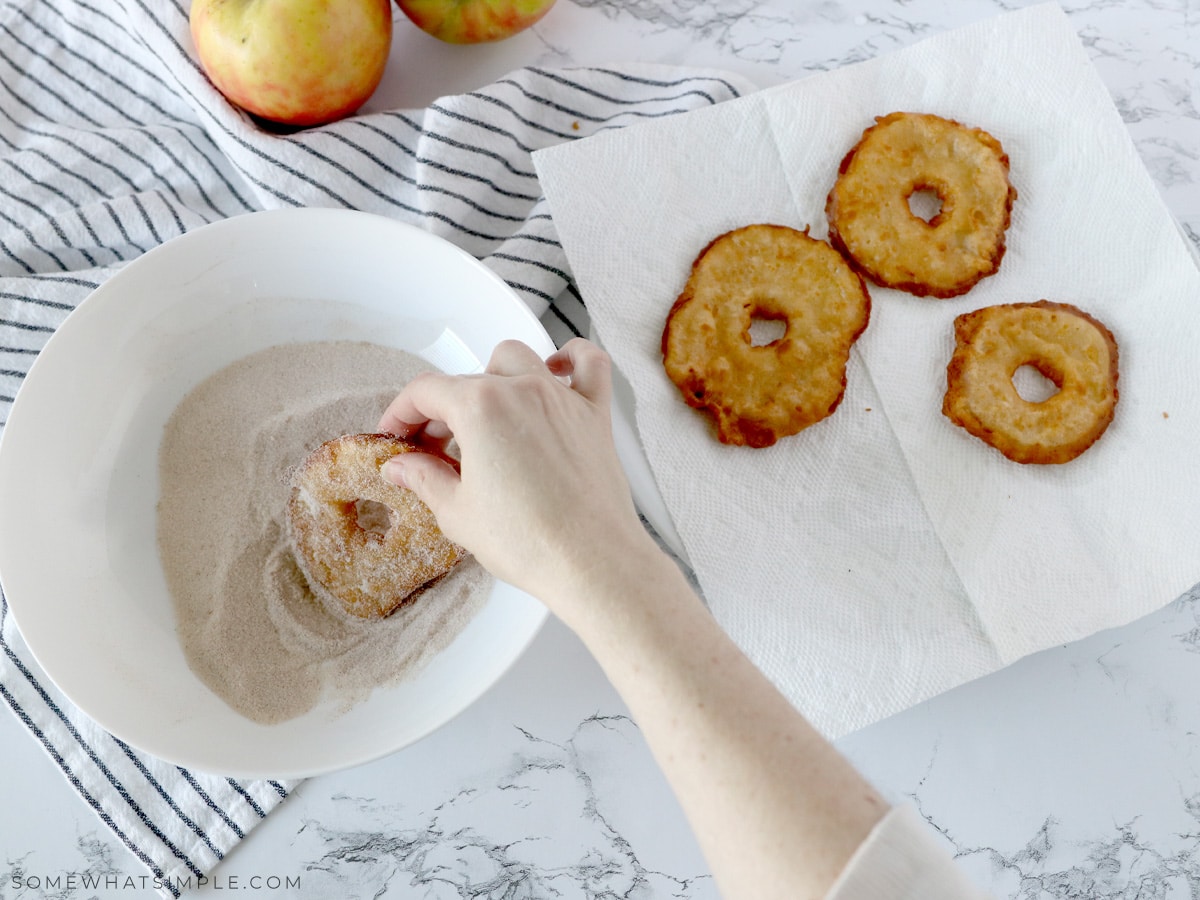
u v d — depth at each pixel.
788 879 0.23
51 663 0.35
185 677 0.37
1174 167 0.49
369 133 0.46
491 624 0.37
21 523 0.36
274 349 0.42
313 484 0.38
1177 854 0.41
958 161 0.46
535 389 0.30
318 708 0.37
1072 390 0.44
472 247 0.47
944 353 0.45
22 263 0.45
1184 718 0.43
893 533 0.43
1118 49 0.50
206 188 0.47
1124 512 0.43
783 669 0.41
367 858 0.40
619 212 0.45
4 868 0.39
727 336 0.44
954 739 0.42
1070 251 0.46
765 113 0.47
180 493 0.40
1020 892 0.41
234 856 0.39
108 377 0.39
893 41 0.50
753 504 0.43
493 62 0.49
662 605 0.27
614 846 0.41
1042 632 0.42
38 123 0.48
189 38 0.45
